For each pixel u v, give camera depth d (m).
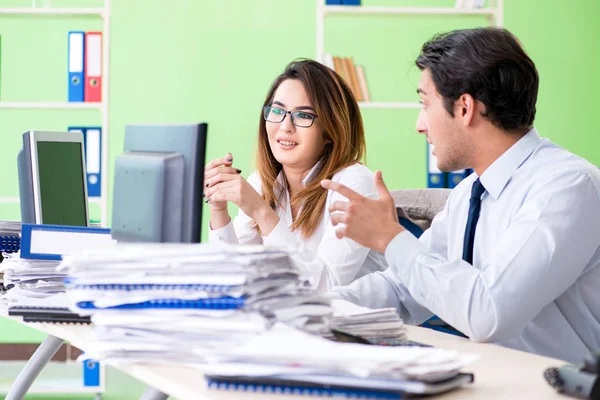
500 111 1.69
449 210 1.99
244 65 5.18
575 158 1.69
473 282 1.49
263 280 1.22
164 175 1.49
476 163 1.77
